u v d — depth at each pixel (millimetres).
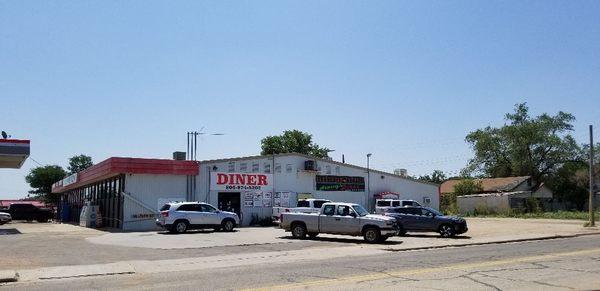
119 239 26219
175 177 37062
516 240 26562
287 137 87062
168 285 12031
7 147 32281
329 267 15117
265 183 40875
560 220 48719
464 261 16531
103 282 12812
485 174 84375
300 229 26609
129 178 35406
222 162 39156
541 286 11586
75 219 53438
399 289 11148
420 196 50000
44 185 91688
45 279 13688
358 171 46562
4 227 39281
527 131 77500
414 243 24391
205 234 29438
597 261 16391
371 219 24734
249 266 15891
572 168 77250
